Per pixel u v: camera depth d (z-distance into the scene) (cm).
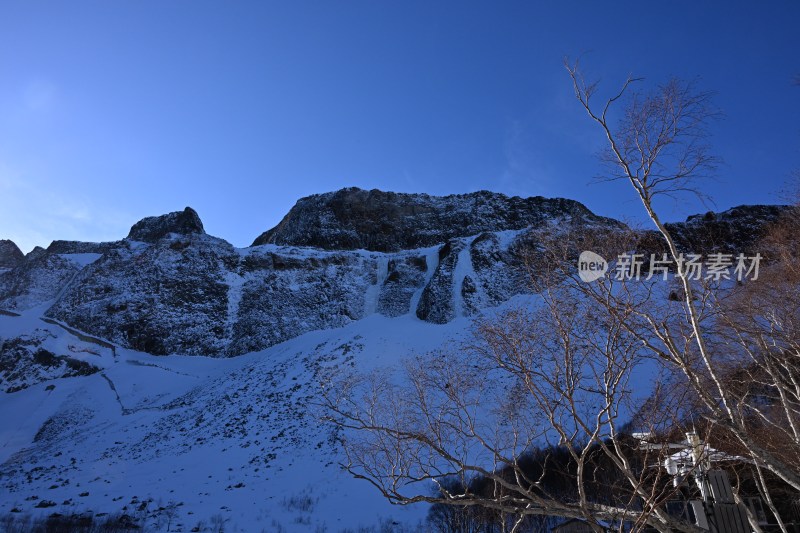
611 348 764
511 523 1539
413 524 2275
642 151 680
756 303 934
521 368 764
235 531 2372
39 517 2509
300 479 2995
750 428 903
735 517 759
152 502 2764
